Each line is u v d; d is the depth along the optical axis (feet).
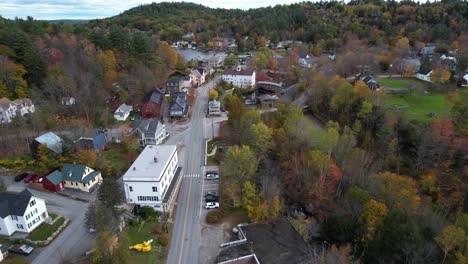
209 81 424.46
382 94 276.00
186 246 145.69
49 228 150.10
